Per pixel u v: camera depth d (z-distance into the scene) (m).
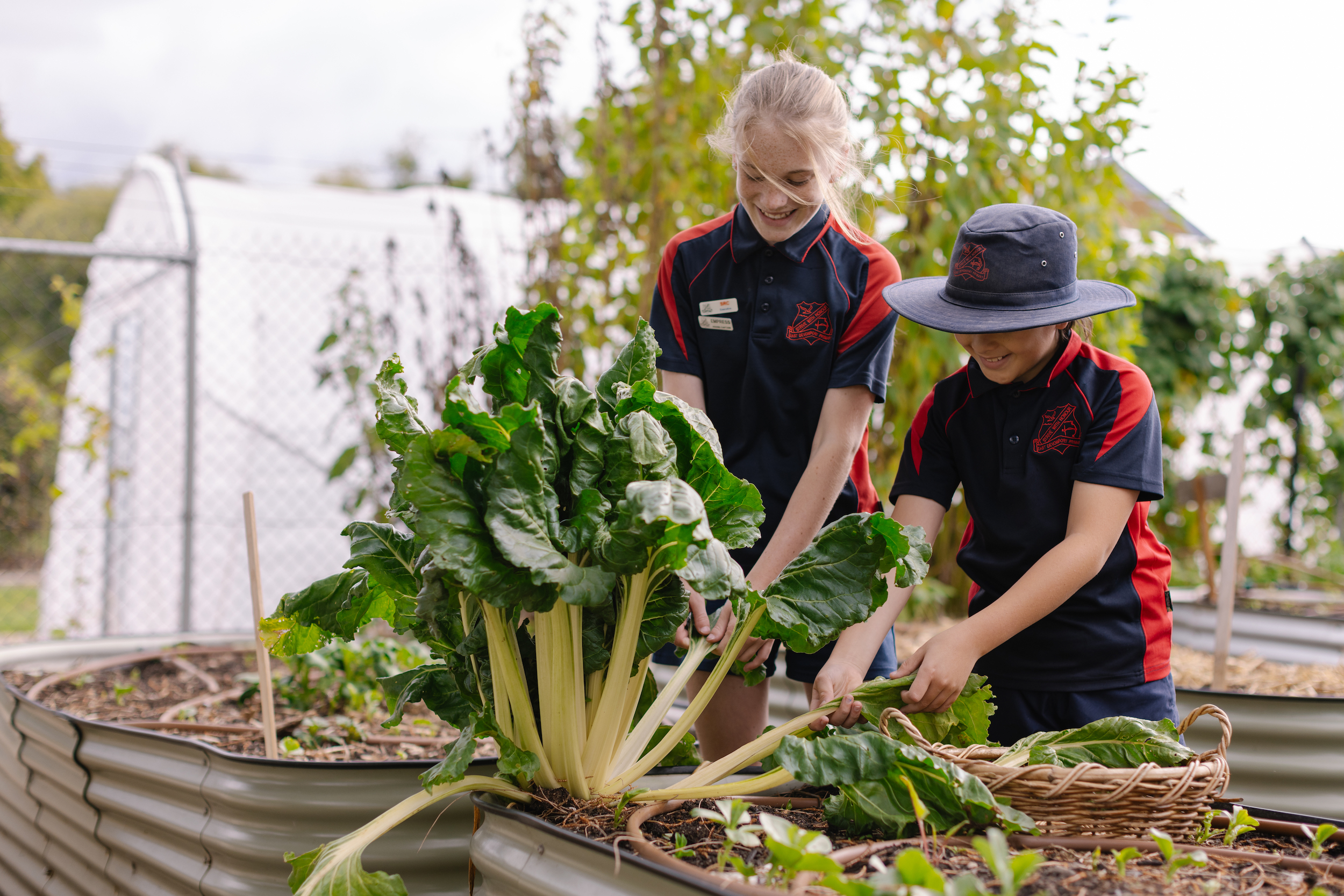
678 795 1.45
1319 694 3.42
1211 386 6.79
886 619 1.84
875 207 3.16
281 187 5.77
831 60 4.11
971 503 2.01
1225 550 3.23
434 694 1.71
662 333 2.28
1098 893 1.11
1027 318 1.68
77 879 2.56
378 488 4.77
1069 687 1.90
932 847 1.27
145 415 5.47
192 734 2.66
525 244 4.69
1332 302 6.82
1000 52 4.21
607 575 1.35
